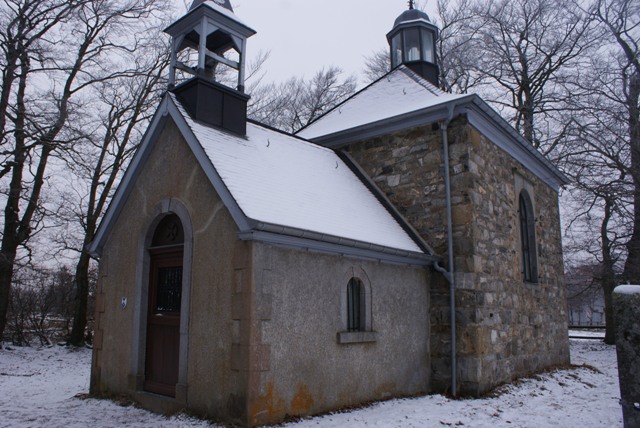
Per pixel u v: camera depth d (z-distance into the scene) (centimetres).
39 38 1535
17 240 1591
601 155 1769
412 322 880
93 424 658
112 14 1723
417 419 695
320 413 692
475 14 2128
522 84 2055
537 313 1154
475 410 755
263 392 621
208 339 670
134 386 771
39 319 1906
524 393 891
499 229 1016
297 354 671
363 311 791
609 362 1456
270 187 745
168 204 772
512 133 1066
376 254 802
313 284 708
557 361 1241
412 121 1004
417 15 1405
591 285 2070
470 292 882
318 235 688
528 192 1205
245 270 636
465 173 925
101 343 860
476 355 859
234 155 764
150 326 791
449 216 924
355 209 880
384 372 808
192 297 705
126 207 860
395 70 1311
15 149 1477
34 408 762
